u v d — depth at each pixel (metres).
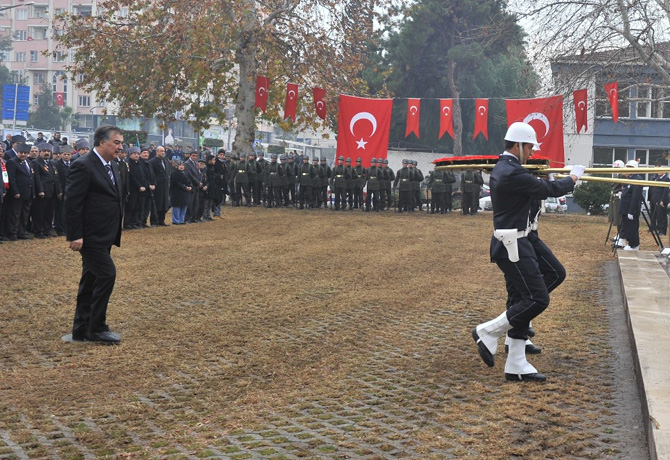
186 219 22.34
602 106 27.61
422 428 5.26
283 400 5.92
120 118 36.22
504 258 6.46
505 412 5.55
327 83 32.22
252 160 30.20
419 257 15.09
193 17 32.00
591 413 5.52
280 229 20.53
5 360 6.96
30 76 87.69
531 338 8.01
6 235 16.09
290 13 33.25
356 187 29.94
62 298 9.97
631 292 9.34
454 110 47.47
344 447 4.89
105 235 7.62
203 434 5.14
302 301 10.16
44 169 16.48
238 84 35.62
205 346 7.62
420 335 8.27
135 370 6.71
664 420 4.62
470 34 47.03
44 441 4.97
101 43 33.50
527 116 25.98
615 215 16.86
